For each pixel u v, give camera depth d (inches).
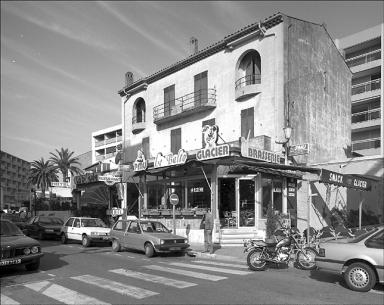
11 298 318.7
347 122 1103.0
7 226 470.3
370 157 833.5
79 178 1164.5
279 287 350.9
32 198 1871.3
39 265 484.1
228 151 663.8
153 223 645.9
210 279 390.6
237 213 798.5
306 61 933.2
